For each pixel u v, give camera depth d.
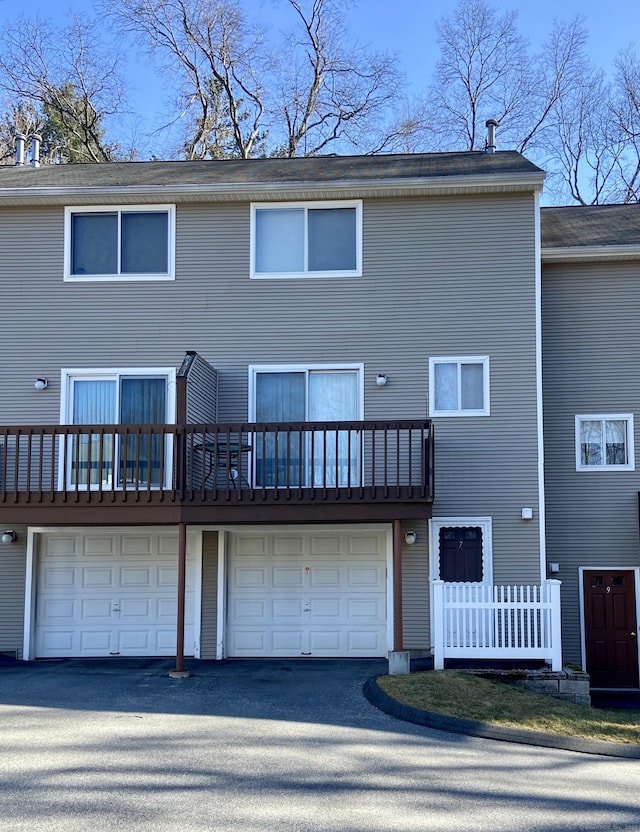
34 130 34.19
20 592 15.06
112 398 15.30
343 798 7.55
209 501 13.48
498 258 15.19
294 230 15.52
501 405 14.92
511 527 14.70
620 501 16.02
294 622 15.05
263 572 15.18
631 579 15.93
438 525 14.75
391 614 14.77
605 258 16.22
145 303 15.47
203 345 15.32
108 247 15.66
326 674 13.12
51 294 15.55
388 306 15.23
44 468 15.07
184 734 9.49
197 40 34.44
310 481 14.36
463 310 15.13
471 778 8.30
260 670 13.52
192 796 7.50
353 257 15.41
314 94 34.81
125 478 13.54
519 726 10.16
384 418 15.00
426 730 10.03
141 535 15.30
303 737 9.47
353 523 15.06
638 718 11.01
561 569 15.98
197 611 14.98
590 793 8.00
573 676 12.24
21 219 15.74
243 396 15.17
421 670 12.92
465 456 14.87
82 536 15.31
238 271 15.45
